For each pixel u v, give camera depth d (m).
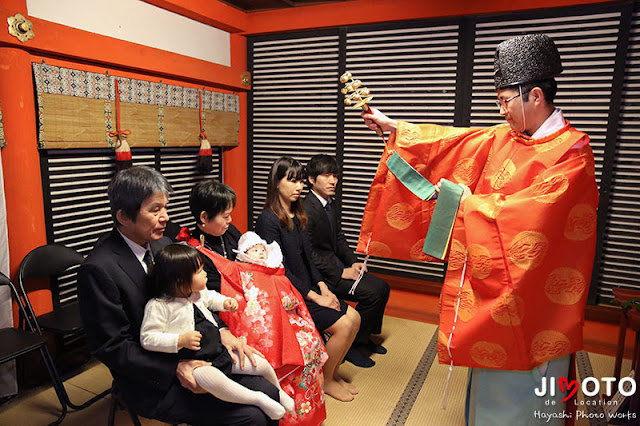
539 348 1.43
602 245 3.12
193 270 1.44
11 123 2.23
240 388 1.45
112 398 1.69
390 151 1.88
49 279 2.55
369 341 2.85
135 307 1.43
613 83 2.92
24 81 2.26
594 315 3.18
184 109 3.36
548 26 3.05
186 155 3.61
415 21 3.41
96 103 2.67
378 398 2.30
